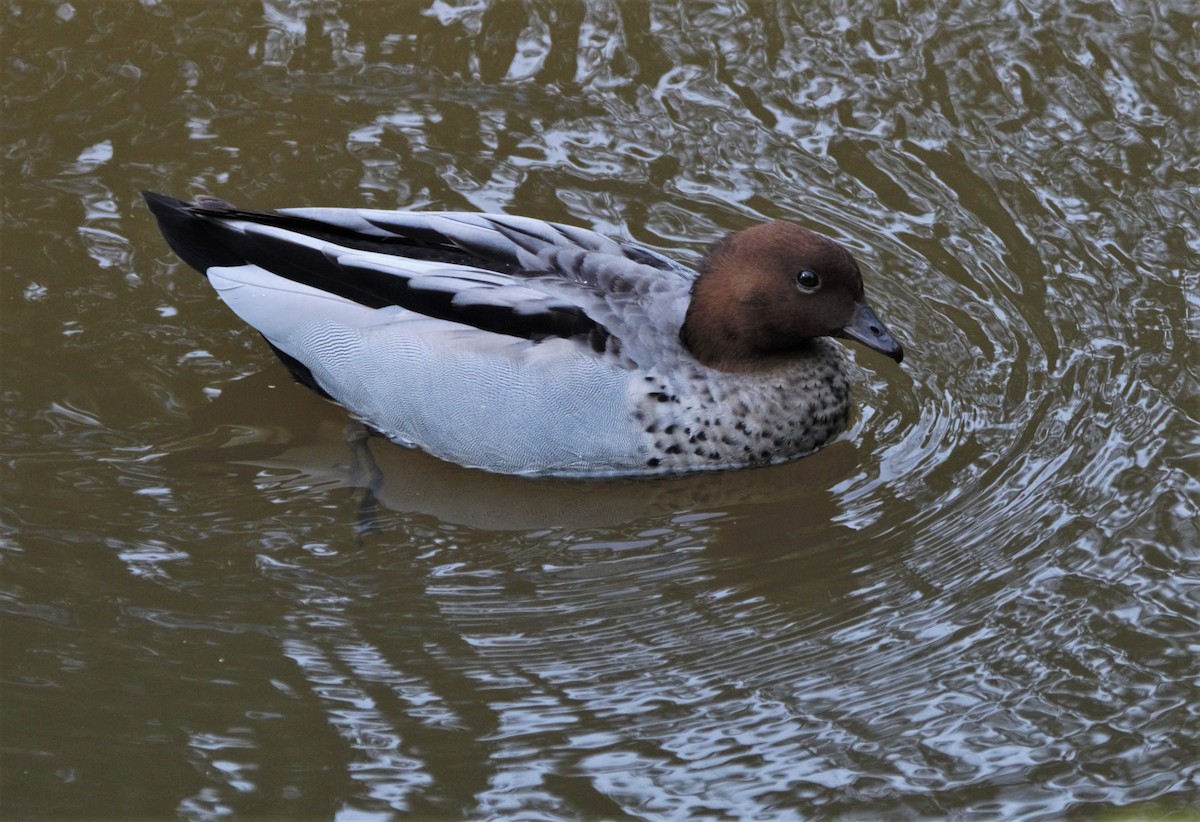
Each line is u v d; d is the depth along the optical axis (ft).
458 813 28.22
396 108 47.91
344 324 36.99
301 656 31.45
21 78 47.85
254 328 39.17
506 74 49.29
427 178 45.34
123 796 28.22
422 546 34.78
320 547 34.58
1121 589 33.24
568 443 36.14
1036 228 43.88
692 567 34.40
